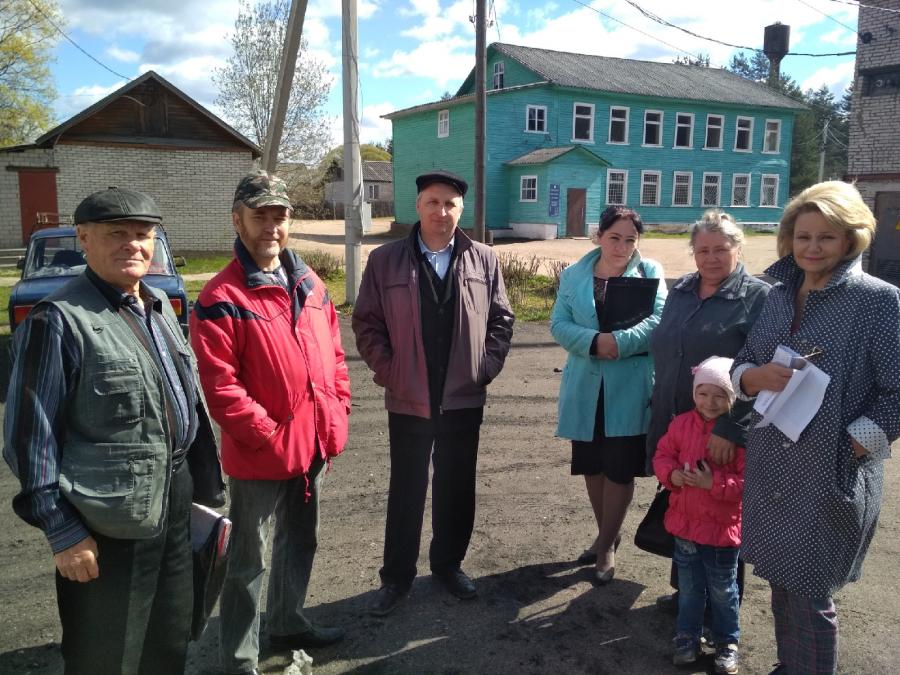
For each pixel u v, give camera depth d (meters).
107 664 1.98
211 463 2.29
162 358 2.06
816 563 2.29
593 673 2.77
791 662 2.44
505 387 7.28
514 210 28.89
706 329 2.92
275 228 2.50
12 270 16.92
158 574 2.05
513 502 4.41
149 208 1.98
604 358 3.33
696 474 2.70
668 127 30.97
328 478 4.78
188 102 20.34
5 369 7.30
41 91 29.41
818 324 2.31
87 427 1.88
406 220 32.91
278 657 2.85
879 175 14.78
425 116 30.89
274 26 23.28
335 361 2.82
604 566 3.45
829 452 2.24
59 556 1.81
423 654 2.88
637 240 3.45
